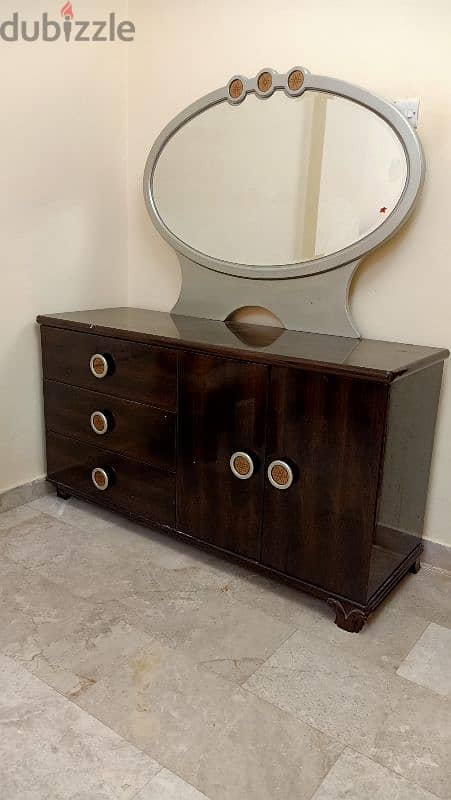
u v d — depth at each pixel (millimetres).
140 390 1879
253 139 1906
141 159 2318
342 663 1481
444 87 1646
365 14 1729
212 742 1244
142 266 2412
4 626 1567
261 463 1653
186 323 2035
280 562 1684
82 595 1710
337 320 1869
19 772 1162
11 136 1961
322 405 1510
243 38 1968
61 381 2113
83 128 2174
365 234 1757
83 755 1203
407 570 1812
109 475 2037
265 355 1572
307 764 1201
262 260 1965
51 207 2131
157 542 2012
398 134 1655
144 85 2238
